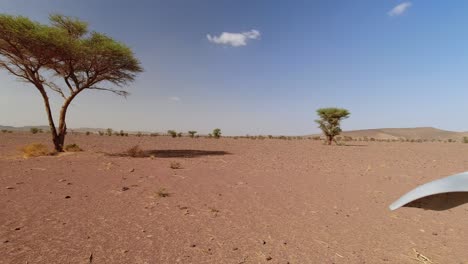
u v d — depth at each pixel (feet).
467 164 50.62
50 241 13.94
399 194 27.09
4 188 24.58
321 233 16.49
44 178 29.60
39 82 49.85
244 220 18.38
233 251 13.64
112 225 16.52
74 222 16.79
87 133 147.95
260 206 21.90
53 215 17.94
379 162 52.29
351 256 13.52
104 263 11.94
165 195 23.94
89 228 15.90
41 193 23.44
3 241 13.69
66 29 49.98
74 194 23.48
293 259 13.03
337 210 21.42
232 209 20.81
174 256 12.87
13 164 38.45
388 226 18.02
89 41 50.42
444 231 17.22
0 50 47.96
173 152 63.05
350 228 17.49
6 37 44.55
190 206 21.13
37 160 43.06
